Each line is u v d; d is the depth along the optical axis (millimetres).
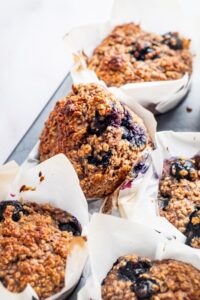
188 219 377
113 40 474
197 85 462
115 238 369
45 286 357
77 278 366
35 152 428
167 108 450
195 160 407
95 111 386
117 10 483
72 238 375
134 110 424
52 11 574
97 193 397
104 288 357
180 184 393
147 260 362
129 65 453
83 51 475
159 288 344
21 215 383
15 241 367
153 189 394
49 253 365
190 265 360
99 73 456
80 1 577
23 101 509
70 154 390
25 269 357
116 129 388
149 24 485
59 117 396
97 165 387
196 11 501
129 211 381
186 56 464
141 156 395
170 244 361
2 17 573
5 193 398
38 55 539
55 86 515
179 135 410
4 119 499
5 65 536
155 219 377
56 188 390
